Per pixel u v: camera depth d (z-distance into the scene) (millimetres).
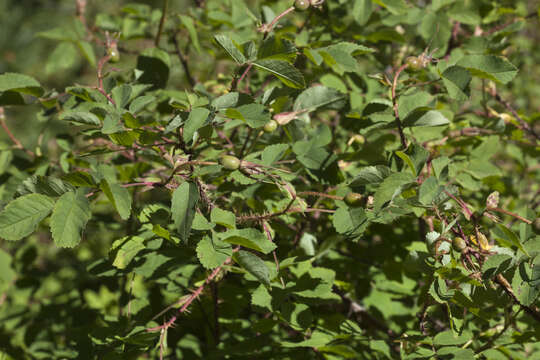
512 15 2641
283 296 1507
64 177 1228
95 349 1788
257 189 1699
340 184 1629
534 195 2775
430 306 1477
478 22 2158
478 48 2119
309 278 1556
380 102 1667
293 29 2186
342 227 1415
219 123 1462
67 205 1203
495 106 2338
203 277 1645
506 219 2295
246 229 1318
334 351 1557
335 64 1546
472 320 1926
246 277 1566
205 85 2490
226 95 1364
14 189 2088
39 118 2021
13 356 2369
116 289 2309
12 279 2547
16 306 2621
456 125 2139
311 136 1737
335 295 1522
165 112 2195
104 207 2822
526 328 1618
